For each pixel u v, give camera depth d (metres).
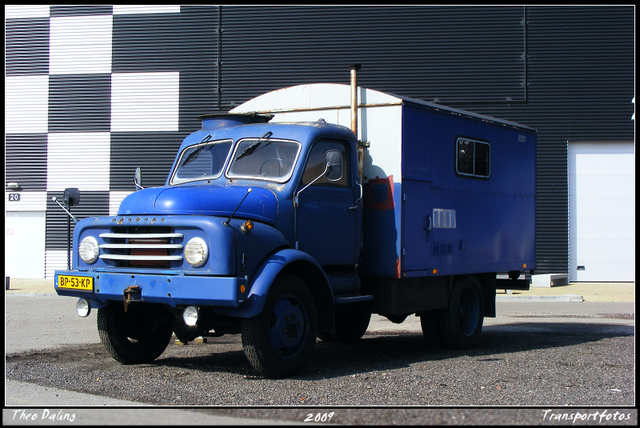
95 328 10.90
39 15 22.98
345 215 7.76
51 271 22.94
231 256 6.23
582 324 11.91
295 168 7.28
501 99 21.56
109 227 6.92
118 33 22.70
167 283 6.36
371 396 5.80
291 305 6.80
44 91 22.97
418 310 8.40
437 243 8.62
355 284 7.84
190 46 22.39
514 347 9.20
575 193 21.80
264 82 22.09
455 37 21.67
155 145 22.53
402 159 8.03
